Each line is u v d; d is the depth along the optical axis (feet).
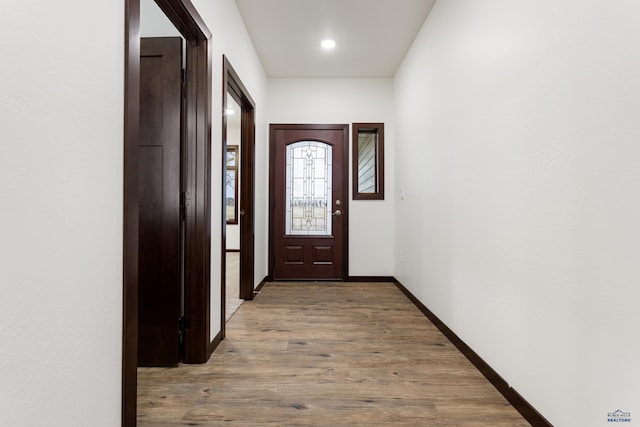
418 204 10.77
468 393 5.73
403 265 12.77
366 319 9.61
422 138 10.35
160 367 6.63
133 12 3.92
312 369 6.56
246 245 11.64
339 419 4.99
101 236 3.45
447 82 8.17
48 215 2.80
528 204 4.98
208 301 6.91
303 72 14.12
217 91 7.48
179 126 6.63
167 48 6.61
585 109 3.91
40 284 2.73
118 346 3.74
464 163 7.20
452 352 7.39
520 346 5.18
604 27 3.64
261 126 13.20
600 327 3.72
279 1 9.18
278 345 7.72
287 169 14.80
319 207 14.83
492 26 5.99
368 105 14.71
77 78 3.10
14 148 2.49
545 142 4.59
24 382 2.60
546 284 4.59
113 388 3.65
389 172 14.67
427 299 9.80
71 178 3.04
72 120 3.05
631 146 3.35
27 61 2.59
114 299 3.66
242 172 11.66
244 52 10.27
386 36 11.11
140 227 6.67
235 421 4.91
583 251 3.95
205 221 6.72
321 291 12.94
